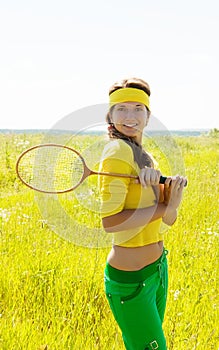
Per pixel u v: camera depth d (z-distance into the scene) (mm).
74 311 4469
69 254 5688
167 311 4430
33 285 4934
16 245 5906
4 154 13977
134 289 3186
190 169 14602
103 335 4176
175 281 5066
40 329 4129
